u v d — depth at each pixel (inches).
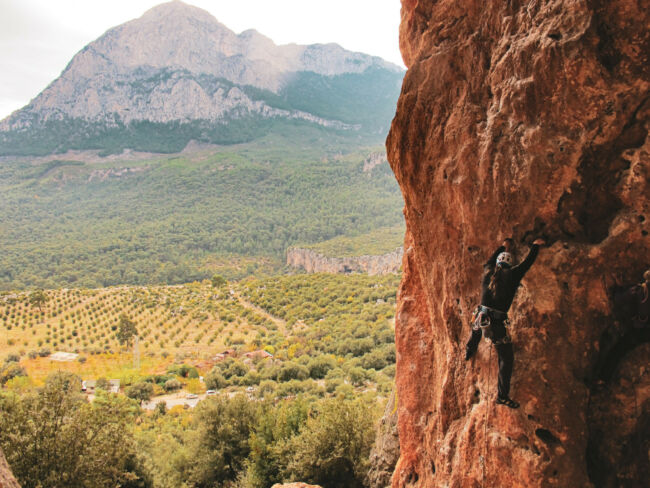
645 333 213.9
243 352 3383.4
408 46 414.9
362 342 2861.7
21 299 4931.1
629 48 216.1
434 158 296.8
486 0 281.3
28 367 3083.2
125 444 740.0
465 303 275.1
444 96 294.2
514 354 234.1
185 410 2151.8
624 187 223.1
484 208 258.8
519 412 229.5
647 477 217.3
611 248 222.1
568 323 225.8
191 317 4574.3
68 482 659.4
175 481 1090.7
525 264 227.9
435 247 305.1
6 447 645.9
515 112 245.1
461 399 277.7
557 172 232.4
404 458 389.1
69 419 711.7
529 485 223.8
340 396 971.3
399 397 396.8
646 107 217.3
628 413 220.5
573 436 219.1
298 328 4008.4
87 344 3686.0
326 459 870.4
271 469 996.6
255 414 1160.2
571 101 225.9
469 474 256.4
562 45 223.6
